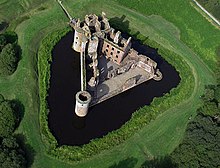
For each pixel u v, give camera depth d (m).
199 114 144.88
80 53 161.00
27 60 151.62
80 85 150.75
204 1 189.50
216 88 152.62
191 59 169.50
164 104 149.75
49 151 127.25
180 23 182.62
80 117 140.75
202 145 129.75
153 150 134.62
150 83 158.62
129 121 141.38
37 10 171.12
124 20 178.75
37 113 137.38
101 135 136.62
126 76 157.75
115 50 157.12
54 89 146.62
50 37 163.75
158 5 187.25
